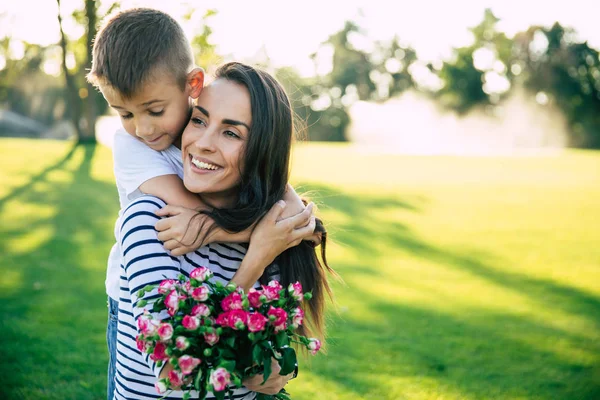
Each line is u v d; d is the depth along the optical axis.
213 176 1.82
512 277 7.23
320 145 28.34
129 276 1.66
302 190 12.61
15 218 8.88
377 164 18.25
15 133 34.94
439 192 13.66
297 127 2.14
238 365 1.61
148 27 1.87
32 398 3.53
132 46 1.84
